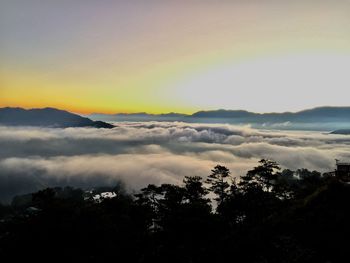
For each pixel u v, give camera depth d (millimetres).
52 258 30359
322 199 31344
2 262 30000
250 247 29094
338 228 26266
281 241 27344
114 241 35469
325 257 23578
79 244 32062
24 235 31953
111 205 48719
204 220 39562
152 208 52562
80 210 36688
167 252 37000
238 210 48906
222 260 29734
